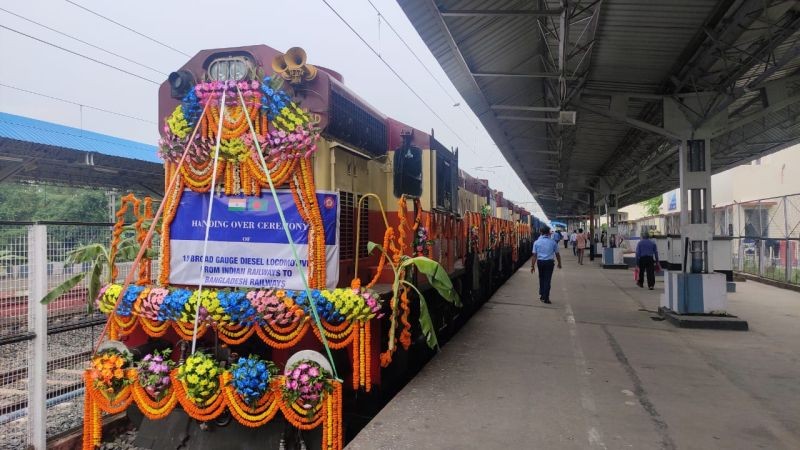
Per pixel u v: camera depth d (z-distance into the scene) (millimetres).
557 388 5191
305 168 4016
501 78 10688
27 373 4230
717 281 8781
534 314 9859
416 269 5449
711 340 7543
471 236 9953
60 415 5168
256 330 3883
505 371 5820
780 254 15750
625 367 6016
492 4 7340
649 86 10656
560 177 24438
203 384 3682
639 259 14375
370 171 5168
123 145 15734
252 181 4098
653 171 21609
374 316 3914
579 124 14953
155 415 3848
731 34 7645
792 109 12664
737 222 20656
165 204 4285
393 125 5852
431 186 5938
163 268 4281
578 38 8664
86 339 5891
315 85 4121
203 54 4289
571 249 46344
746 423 4250
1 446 4258
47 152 11891
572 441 3867
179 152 4254
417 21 7285
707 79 9297
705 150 9109
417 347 6777
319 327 3756
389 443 3797
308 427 3654
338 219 4121
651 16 7590
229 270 4176
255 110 4035
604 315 9750
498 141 16250
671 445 3809
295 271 4051
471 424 4188
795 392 5082
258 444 3855
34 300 4277
